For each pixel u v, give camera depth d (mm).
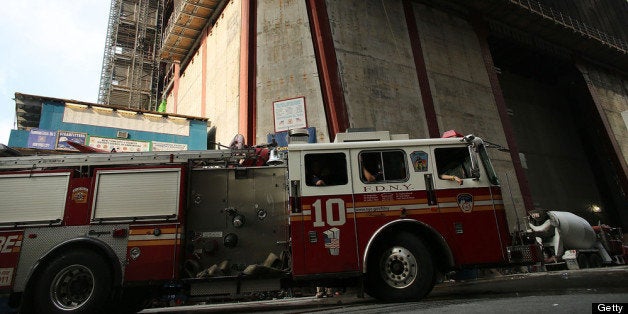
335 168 6719
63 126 22172
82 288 6078
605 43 40875
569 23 39812
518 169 28516
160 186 6625
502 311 4086
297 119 21281
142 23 40656
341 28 24031
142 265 6180
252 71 22906
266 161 7195
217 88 27344
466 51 30531
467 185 6695
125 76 38812
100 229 6312
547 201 35938
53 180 6562
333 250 6234
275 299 13305
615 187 40281
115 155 6840
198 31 32938
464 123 26891
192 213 6676
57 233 6262
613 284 6660
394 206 6504
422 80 26078
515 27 36312
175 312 8422
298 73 22391
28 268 6070
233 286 6363
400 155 6867
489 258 6305
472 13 32938
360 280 6164
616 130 40219
